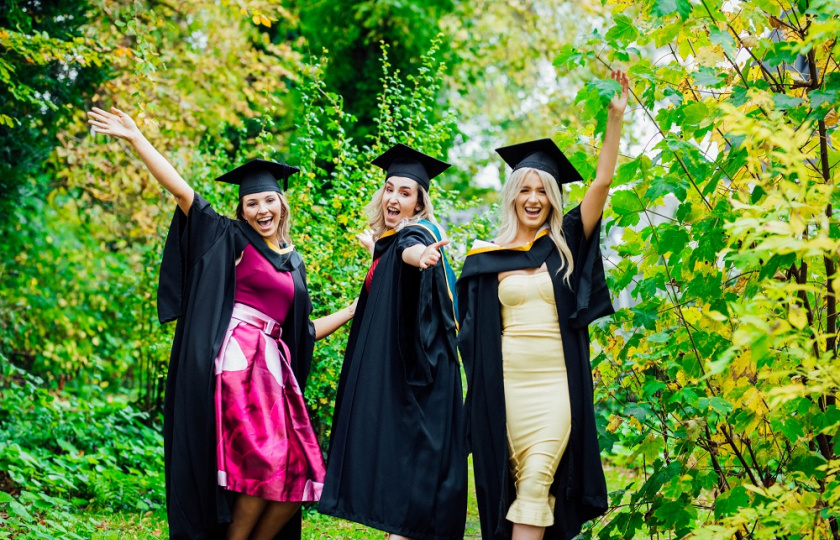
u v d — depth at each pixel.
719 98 3.69
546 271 3.69
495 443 3.66
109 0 8.84
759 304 2.81
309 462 4.08
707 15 3.39
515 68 15.67
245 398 4.00
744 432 3.50
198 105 10.97
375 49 11.23
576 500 3.64
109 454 7.09
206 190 8.01
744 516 2.90
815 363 2.69
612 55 3.57
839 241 2.51
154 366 8.77
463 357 3.74
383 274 4.21
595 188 3.60
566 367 3.63
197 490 3.94
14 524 4.95
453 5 12.94
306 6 11.74
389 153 4.37
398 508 3.90
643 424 3.83
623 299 7.31
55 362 10.87
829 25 2.52
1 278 10.85
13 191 9.48
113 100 9.63
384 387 4.03
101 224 12.19
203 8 10.79
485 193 15.25
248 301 4.20
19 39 6.75
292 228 6.49
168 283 4.15
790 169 2.71
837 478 2.97
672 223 3.54
